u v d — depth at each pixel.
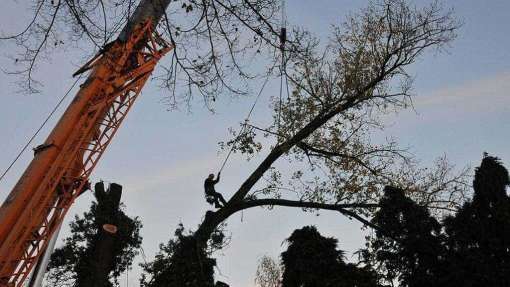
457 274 12.68
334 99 17.19
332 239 15.86
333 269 14.98
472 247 13.16
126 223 23.02
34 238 11.85
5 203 11.76
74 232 23.80
